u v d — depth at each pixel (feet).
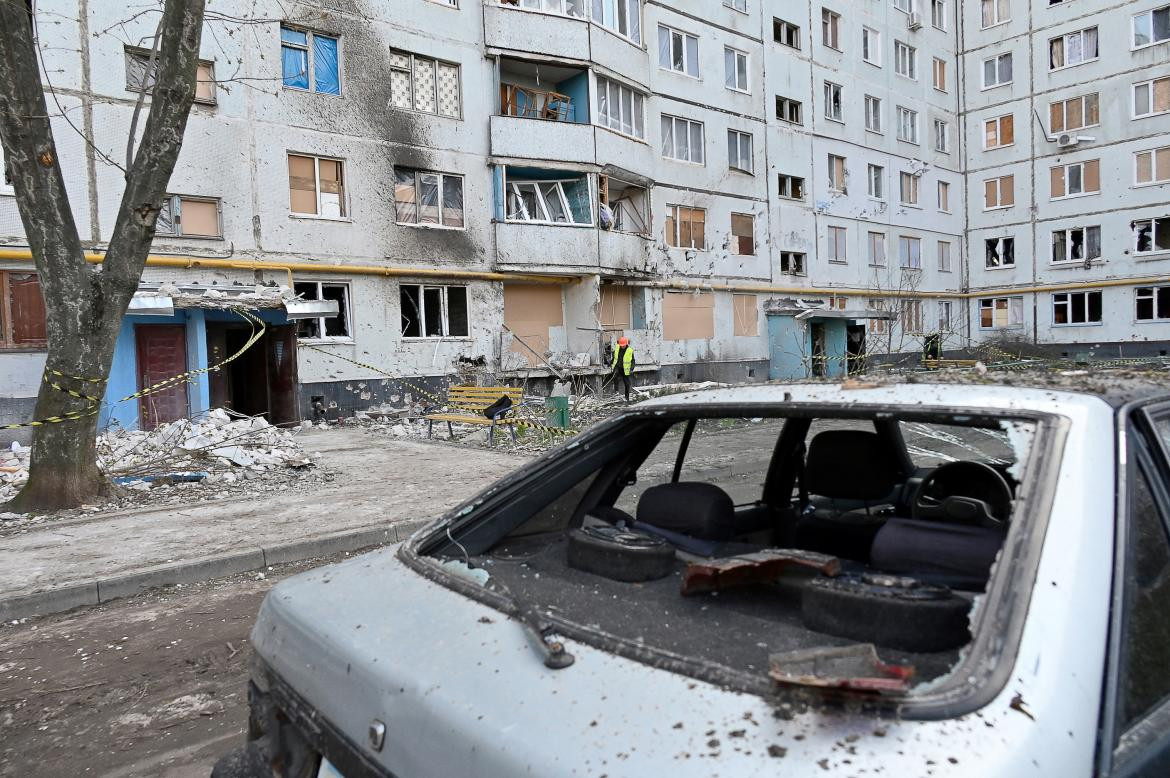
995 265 112.78
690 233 81.71
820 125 94.79
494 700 4.10
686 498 7.82
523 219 66.74
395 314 59.21
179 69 24.34
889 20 103.65
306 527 22.20
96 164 46.44
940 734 3.34
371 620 5.32
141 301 44.62
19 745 10.59
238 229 51.88
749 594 5.95
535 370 65.57
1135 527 4.66
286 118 53.93
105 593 17.19
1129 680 4.04
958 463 7.43
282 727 5.66
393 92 59.77
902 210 105.50
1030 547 4.16
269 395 55.77
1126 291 100.01
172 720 11.28
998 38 110.32
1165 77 95.55
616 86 72.49
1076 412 4.96
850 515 9.20
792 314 86.84
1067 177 104.78
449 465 34.30
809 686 3.53
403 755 4.25
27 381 44.34
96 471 25.98
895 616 4.64
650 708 3.81
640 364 74.64
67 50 45.42
